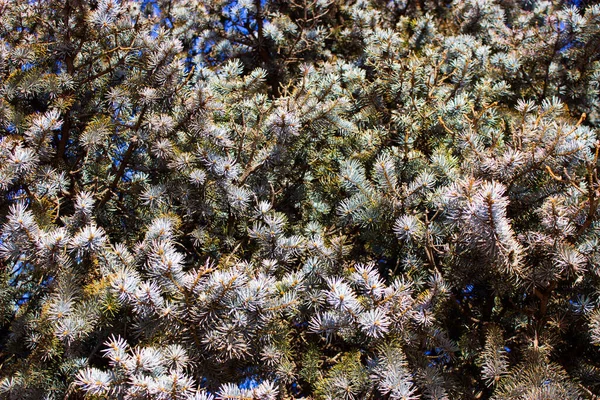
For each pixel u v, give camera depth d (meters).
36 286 1.50
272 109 1.65
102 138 1.53
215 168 1.49
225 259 1.47
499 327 1.46
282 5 2.42
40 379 1.36
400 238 1.42
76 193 1.59
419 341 1.36
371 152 1.67
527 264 1.38
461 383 1.43
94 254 1.36
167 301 1.30
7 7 1.57
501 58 1.92
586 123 2.07
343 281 1.41
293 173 1.72
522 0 2.62
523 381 1.31
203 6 2.37
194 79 1.82
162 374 1.25
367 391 1.34
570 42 1.89
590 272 1.37
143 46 1.56
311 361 1.41
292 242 1.44
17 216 1.30
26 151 1.42
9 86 1.51
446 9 2.54
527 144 1.44
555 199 1.33
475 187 1.30
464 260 1.43
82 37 1.61
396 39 1.84
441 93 1.73
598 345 1.37
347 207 1.48
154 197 1.52
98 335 1.40
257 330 1.34
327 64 1.94
